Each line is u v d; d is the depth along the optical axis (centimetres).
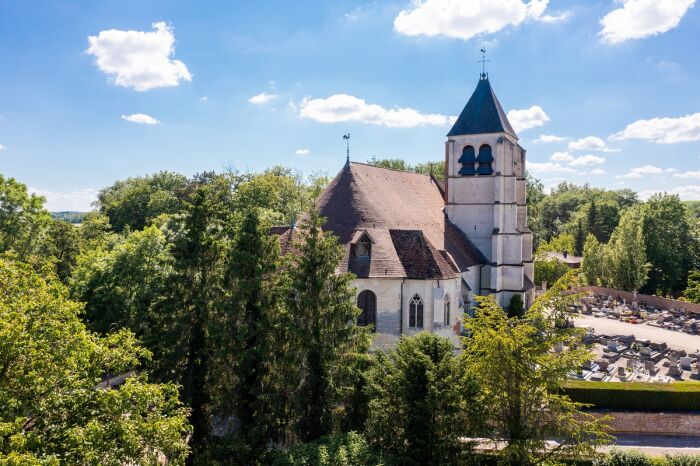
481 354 2877
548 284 10500
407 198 5700
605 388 4078
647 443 3791
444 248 5322
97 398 2045
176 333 3297
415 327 4416
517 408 2723
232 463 2984
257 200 10050
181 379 3362
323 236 3288
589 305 9144
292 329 3014
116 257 5388
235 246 3266
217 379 3297
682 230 11025
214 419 3731
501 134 6012
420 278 4359
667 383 4200
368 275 4262
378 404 2784
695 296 9606
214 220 3506
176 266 3378
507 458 2673
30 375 1930
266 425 3095
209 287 3394
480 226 6191
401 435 2747
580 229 15700
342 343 3138
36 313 2080
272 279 3325
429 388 2608
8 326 1892
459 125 6234
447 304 4616
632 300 9725
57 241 7281
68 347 2094
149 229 5488
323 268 3141
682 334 7256
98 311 5403
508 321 2817
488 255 6156
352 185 4878
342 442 2709
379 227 4656
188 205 3503
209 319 3338
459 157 6269
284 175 13600
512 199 6119
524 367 2666
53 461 1695
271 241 3334
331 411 3069
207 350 3297
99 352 2236
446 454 2638
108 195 15825
